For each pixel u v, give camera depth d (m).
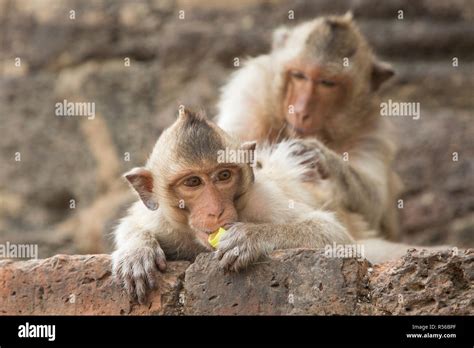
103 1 22.28
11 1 22.62
